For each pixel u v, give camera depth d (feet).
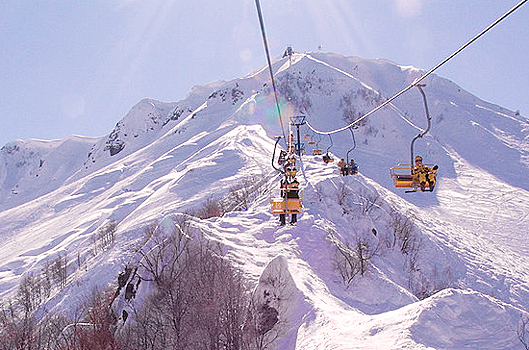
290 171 75.25
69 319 157.99
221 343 91.15
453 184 465.47
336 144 582.35
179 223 142.10
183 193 433.89
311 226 158.40
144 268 127.75
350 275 135.44
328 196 201.98
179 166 586.04
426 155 569.64
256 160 495.41
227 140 590.14
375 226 201.36
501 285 206.69
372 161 521.65
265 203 200.64
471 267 216.54
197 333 92.53
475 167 533.14
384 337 55.42
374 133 618.85
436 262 207.00
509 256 270.46
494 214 368.89
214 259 117.50
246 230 157.79
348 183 226.38
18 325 154.40
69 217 590.14
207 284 104.17
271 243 147.74
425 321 54.70
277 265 101.24
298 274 102.27
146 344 97.86
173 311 98.32
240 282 108.58
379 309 125.70
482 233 321.93
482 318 56.03
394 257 189.37
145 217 390.42
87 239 404.77
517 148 610.65
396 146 594.65
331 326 70.44
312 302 85.40
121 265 264.93
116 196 581.53
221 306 95.55
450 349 50.75
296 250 142.61
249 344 86.17
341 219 189.88
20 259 420.36
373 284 134.51
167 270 119.96
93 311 130.00
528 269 245.86
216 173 465.47
